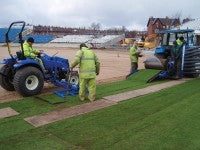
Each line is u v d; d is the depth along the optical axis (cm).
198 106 711
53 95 852
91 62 766
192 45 1282
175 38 1260
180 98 800
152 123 588
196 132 535
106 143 493
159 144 485
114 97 817
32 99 803
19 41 854
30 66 851
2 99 820
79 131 550
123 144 487
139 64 1986
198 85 1005
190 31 1238
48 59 916
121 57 2602
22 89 818
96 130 554
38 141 505
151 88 951
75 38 5947
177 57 1160
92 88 776
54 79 918
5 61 891
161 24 6194
